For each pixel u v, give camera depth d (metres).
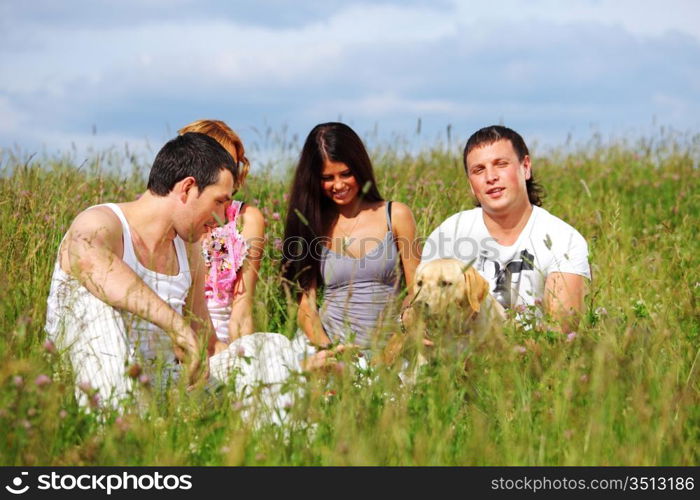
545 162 13.90
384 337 4.16
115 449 3.20
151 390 3.73
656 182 12.22
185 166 4.11
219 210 4.22
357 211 5.59
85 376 3.88
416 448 3.18
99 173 8.21
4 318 4.17
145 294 3.91
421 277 4.89
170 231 4.24
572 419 3.51
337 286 5.52
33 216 6.21
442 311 4.53
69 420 3.38
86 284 3.91
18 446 3.15
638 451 3.22
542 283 5.19
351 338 4.04
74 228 4.01
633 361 3.75
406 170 11.08
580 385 3.68
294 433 3.42
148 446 3.27
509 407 3.66
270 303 5.45
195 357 3.83
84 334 3.92
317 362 3.95
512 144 5.24
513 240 5.33
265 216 7.32
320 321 5.36
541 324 4.39
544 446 3.37
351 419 3.36
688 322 4.66
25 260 5.28
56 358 3.70
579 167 13.48
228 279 5.37
